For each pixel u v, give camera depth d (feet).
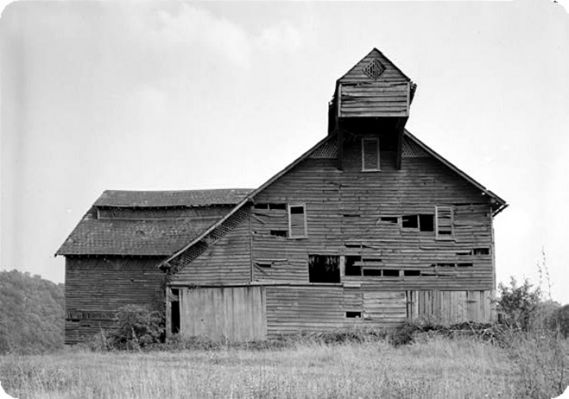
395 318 124.26
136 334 123.54
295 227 126.11
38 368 78.54
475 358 82.94
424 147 125.70
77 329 158.92
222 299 125.39
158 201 175.63
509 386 57.82
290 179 126.62
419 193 126.41
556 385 55.57
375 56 122.42
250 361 90.33
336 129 125.18
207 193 178.81
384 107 120.88
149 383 60.39
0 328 145.79
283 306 124.36
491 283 124.57
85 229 166.30
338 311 124.57
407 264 125.18
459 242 125.49
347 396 55.57
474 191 126.21
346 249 125.59
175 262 126.82
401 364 82.07
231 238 126.41
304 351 101.09
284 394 56.59
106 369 77.20
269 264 125.18
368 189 126.52
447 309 124.36
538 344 58.85
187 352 111.45
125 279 160.66
